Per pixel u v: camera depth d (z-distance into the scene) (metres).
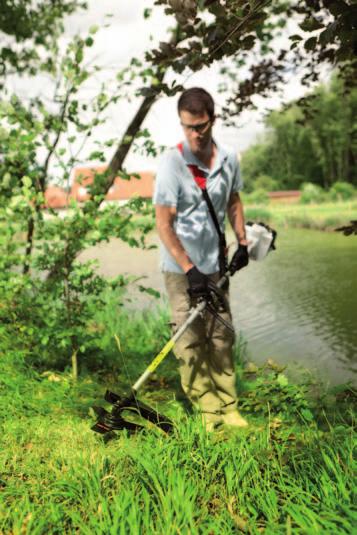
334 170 73.69
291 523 2.31
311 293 8.74
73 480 2.67
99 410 3.24
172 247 3.49
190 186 3.54
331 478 2.57
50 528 2.33
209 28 2.71
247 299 8.74
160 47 2.86
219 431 3.50
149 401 4.21
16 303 4.62
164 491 2.48
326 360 5.39
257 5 2.55
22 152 4.06
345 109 64.62
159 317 6.81
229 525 2.34
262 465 2.76
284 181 92.00
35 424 3.47
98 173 4.35
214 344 3.71
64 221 4.21
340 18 2.31
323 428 3.50
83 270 4.38
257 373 4.09
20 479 2.75
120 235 4.23
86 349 5.11
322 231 21.62
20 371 4.36
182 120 3.31
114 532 2.22
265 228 3.84
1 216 4.11
